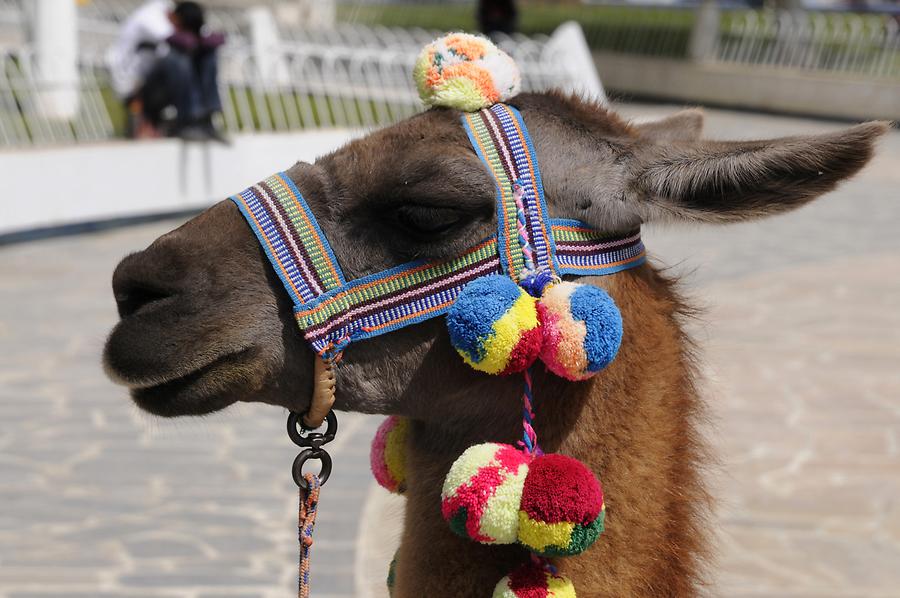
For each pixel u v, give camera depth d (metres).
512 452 2.54
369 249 2.64
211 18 19.28
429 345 2.67
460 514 2.51
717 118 24.27
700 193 2.71
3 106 12.88
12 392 7.68
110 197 12.76
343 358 2.68
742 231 13.75
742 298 10.48
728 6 30.88
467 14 28.23
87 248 12.05
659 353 2.82
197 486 6.35
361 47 18.16
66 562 5.42
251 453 6.88
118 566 5.39
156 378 2.61
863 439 7.14
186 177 13.40
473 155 2.62
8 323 9.20
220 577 5.30
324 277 2.63
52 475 6.43
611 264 2.73
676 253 12.32
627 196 2.74
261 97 14.38
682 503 2.84
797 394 7.93
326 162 2.71
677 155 2.70
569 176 2.72
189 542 5.67
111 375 2.65
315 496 2.75
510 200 2.62
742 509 6.07
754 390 7.98
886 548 5.67
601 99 3.28
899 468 6.70
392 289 2.63
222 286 2.63
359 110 14.84
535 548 2.48
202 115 13.41
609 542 2.71
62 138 13.02
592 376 2.66
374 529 5.72
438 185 2.53
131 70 13.38
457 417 2.76
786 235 13.55
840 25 25.70
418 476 2.88
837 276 11.45
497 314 2.47
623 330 2.73
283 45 15.80
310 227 2.64
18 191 11.95
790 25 26.36
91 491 6.24
